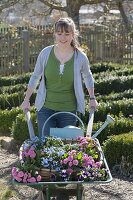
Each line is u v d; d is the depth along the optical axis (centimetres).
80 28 2109
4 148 868
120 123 816
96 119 916
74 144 501
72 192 500
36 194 634
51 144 504
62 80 559
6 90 1205
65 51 556
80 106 569
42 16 2216
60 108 567
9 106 1098
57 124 576
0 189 664
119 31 2002
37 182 462
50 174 471
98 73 1363
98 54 2000
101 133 806
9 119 966
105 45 2011
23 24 2239
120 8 2273
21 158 487
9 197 638
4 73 1734
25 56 1772
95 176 472
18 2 2058
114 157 735
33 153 480
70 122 570
